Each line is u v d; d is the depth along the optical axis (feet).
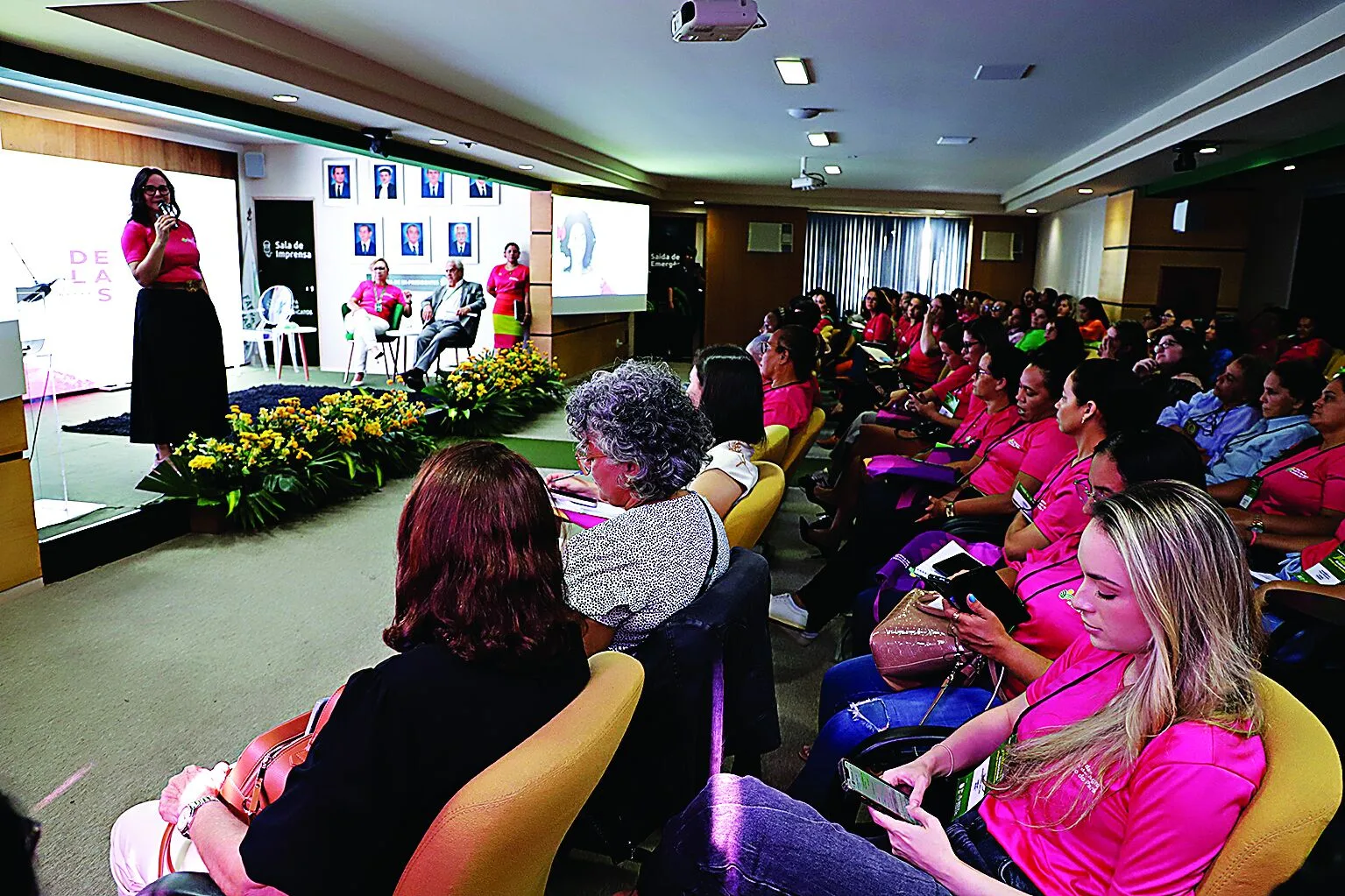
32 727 8.95
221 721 9.16
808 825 4.38
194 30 13.91
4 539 12.16
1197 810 3.53
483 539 4.14
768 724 7.10
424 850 3.70
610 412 6.26
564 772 3.86
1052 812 4.15
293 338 37.42
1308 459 10.61
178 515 15.49
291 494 16.70
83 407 25.71
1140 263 34.24
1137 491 4.08
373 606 12.39
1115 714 4.06
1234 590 3.80
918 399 18.70
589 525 7.82
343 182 36.19
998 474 10.84
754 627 6.81
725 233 47.65
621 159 34.88
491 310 36.52
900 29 15.02
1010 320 28.71
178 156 32.50
